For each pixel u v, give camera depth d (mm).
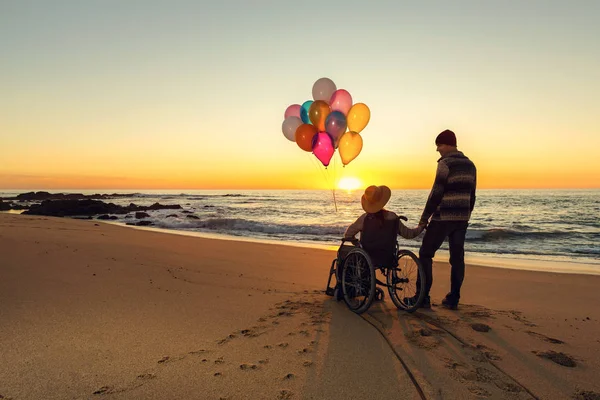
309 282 6027
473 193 4188
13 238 8922
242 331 3561
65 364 2797
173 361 2883
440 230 4180
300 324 3791
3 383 2512
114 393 2410
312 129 6328
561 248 12594
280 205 47625
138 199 66562
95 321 3730
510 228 19500
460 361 2951
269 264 7660
